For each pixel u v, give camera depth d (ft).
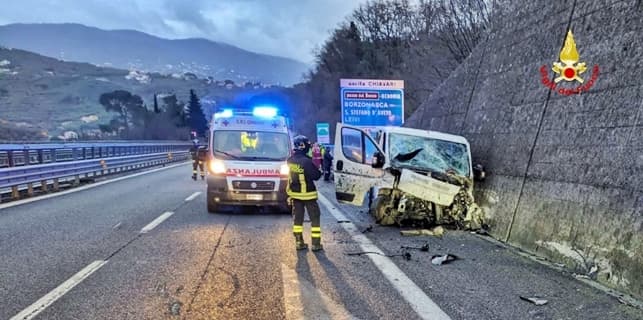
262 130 37.86
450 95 42.47
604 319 14.15
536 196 23.66
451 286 17.48
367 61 187.11
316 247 23.16
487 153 30.71
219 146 36.35
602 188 19.10
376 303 15.65
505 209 26.37
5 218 31.45
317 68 239.50
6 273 18.79
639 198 17.06
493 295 16.43
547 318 14.30
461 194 28.63
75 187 52.49
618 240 17.52
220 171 34.53
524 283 17.80
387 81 60.23
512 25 31.94
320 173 23.77
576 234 19.95
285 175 34.76
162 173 75.77
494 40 34.83
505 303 15.62
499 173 28.19
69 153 57.98
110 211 35.06
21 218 31.48
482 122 33.22
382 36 183.73
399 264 20.70
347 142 31.68
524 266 20.25
